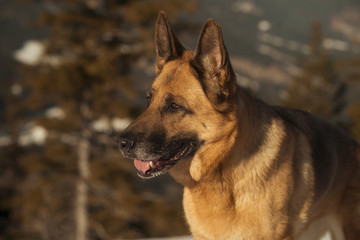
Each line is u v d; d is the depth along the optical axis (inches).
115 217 687.1
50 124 673.6
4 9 4665.4
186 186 160.6
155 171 154.9
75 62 674.8
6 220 925.8
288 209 155.9
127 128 153.9
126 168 682.8
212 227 155.1
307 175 161.6
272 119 160.6
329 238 204.5
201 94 149.8
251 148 151.0
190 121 151.3
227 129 149.8
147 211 686.5
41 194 718.5
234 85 149.1
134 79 703.7
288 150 156.6
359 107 812.6
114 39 734.5
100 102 660.1
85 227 705.0
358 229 179.3
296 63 1190.9
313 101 995.3
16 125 1168.8
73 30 720.3
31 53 3772.1
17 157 1161.4
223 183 151.7
